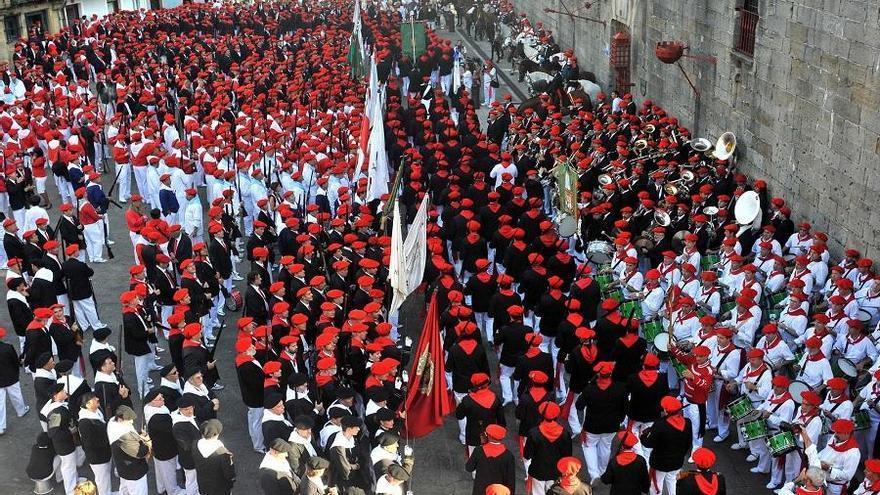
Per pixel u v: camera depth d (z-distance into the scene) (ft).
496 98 134.92
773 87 69.97
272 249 66.80
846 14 58.90
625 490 38.40
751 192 65.67
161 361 58.03
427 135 92.53
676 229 65.10
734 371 47.24
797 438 42.37
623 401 43.50
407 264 54.39
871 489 37.47
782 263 55.98
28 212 70.28
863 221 58.03
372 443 42.88
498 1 183.11
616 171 75.25
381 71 124.47
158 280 58.23
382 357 47.70
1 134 95.40
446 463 48.21
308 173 80.07
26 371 57.47
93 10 185.06
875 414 44.27
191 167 80.38
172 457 42.70
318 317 54.44
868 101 56.80
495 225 67.87
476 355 48.21
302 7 178.81
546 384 44.88
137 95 108.27
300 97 108.47
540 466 40.42
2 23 158.81
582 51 134.00
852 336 48.32
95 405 42.50
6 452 49.08
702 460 36.14
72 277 59.31
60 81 118.32
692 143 81.30
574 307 52.34
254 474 47.06
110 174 98.17
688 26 87.51
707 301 54.90
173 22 163.73
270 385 44.11
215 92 111.55
